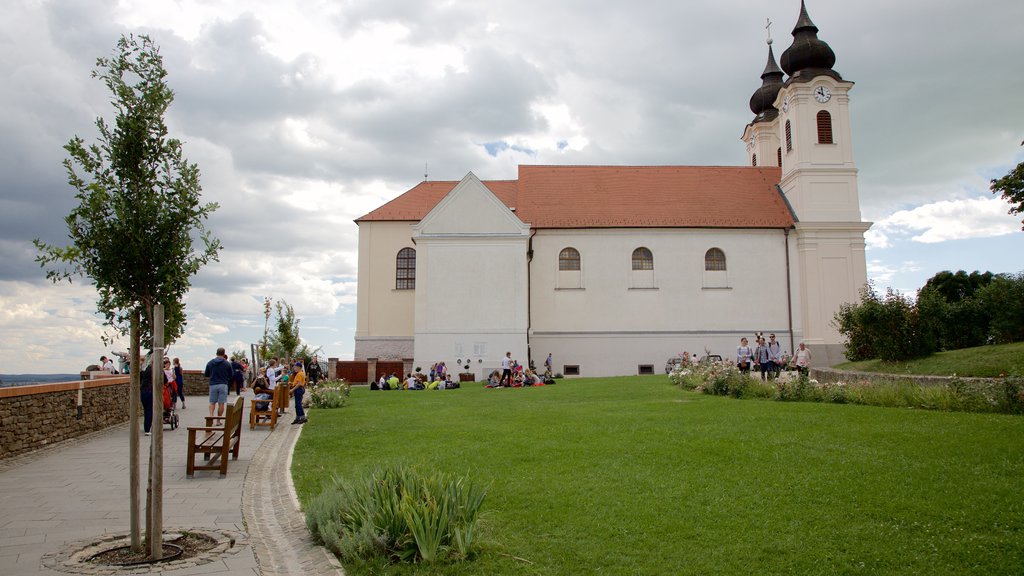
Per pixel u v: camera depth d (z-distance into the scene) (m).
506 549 8.27
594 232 44.28
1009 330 27.36
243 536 8.91
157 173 8.93
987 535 8.43
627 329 43.72
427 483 9.07
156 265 8.80
